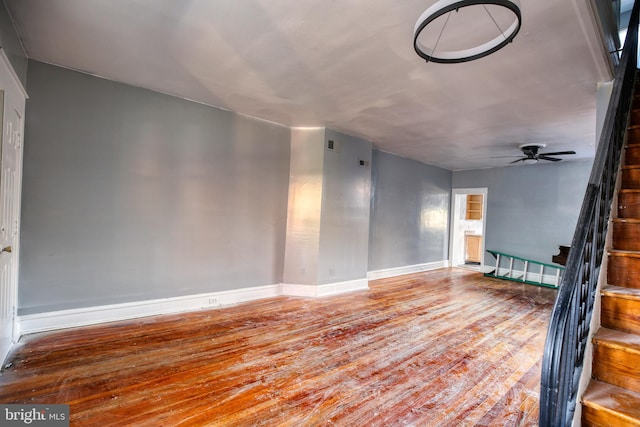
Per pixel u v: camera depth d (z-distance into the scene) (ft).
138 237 11.18
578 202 19.97
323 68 9.07
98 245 10.44
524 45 7.39
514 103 11.13
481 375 8.11
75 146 9.95
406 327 11.41
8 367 7.62
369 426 6.01
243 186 13.73
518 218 22.44
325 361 8.59
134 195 11.05
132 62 9.21
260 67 9.18
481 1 4.56
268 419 6.11
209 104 12.57
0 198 6.98
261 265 14.44
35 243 9.40
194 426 5.83
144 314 11.36
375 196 19.92
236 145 13.44
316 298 14.82
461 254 28.07
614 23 8.55
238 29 7.29
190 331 10.28
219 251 13.12
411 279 20.33
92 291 10.38
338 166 15.85
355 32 7.22
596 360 4.61
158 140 11.49
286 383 7.43
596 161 4.94
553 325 3.46
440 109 12.05
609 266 5.41
